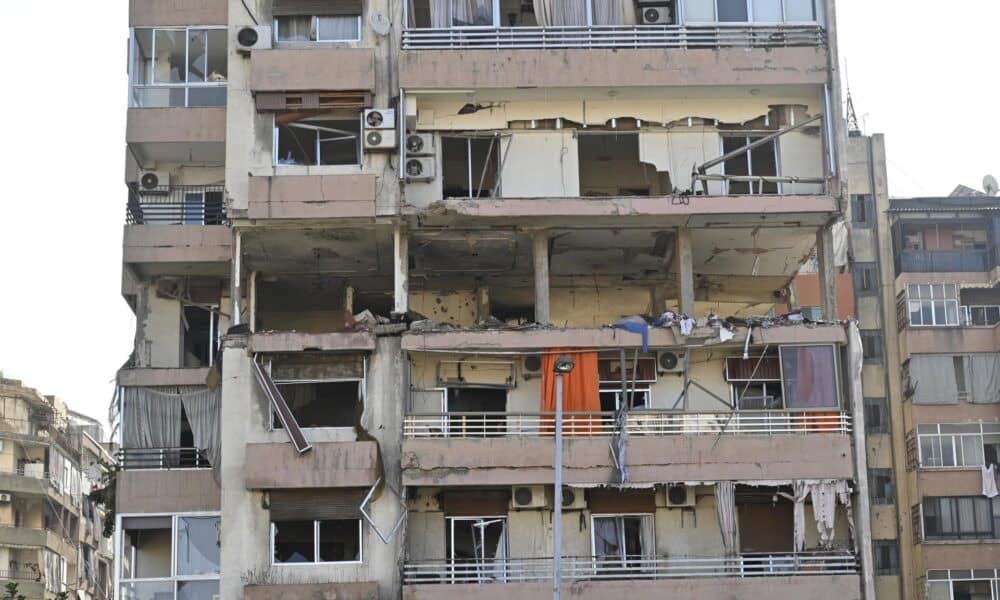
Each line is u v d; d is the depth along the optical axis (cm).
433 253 3209
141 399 3241
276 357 2967
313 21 3173
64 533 6094
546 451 2902
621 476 2895
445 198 3097
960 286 4962
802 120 3175
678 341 2992
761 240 3219
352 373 2970
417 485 2886
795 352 2991
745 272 3416
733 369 3062
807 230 3159
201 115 3356
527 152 3139
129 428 3225
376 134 3067
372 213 3022
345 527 2905
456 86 3081
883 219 5072
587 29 3139
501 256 3238
